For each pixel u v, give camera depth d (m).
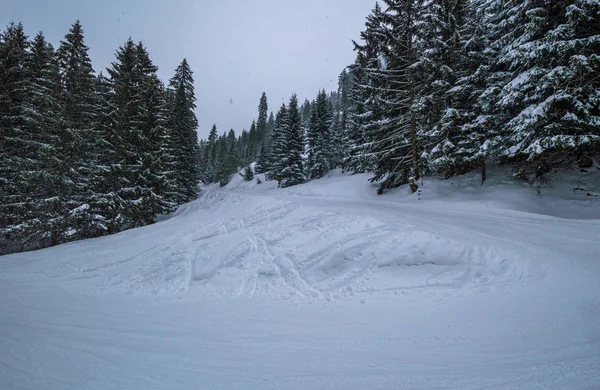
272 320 5.50
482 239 7.61
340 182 23.97
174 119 33.19
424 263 6.86
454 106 16.27
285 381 3.20
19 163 18.00
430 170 19.41
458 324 4.73
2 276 9.74
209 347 4.29
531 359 3.46
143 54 24.77
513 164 16.33
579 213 11.62
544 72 12.27
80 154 18.75
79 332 4.97
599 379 2.92
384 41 17.59
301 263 7.91
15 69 19.19
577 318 4.52
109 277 9.26
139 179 20.09
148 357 3.91
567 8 11.43
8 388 3.06
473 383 3.00
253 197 17.97
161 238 12.37
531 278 5.89
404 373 3.30
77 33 21.75
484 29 15.77
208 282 8.04
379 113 19.73
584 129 12.11
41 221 17.44
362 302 5.97
